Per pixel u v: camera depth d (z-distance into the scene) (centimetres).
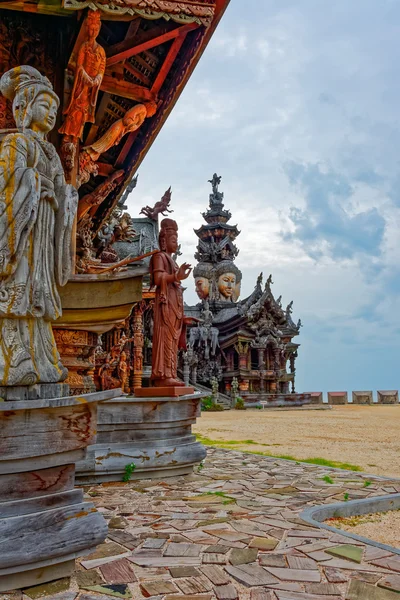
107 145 973
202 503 634
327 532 503
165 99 1016
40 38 923
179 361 4100
